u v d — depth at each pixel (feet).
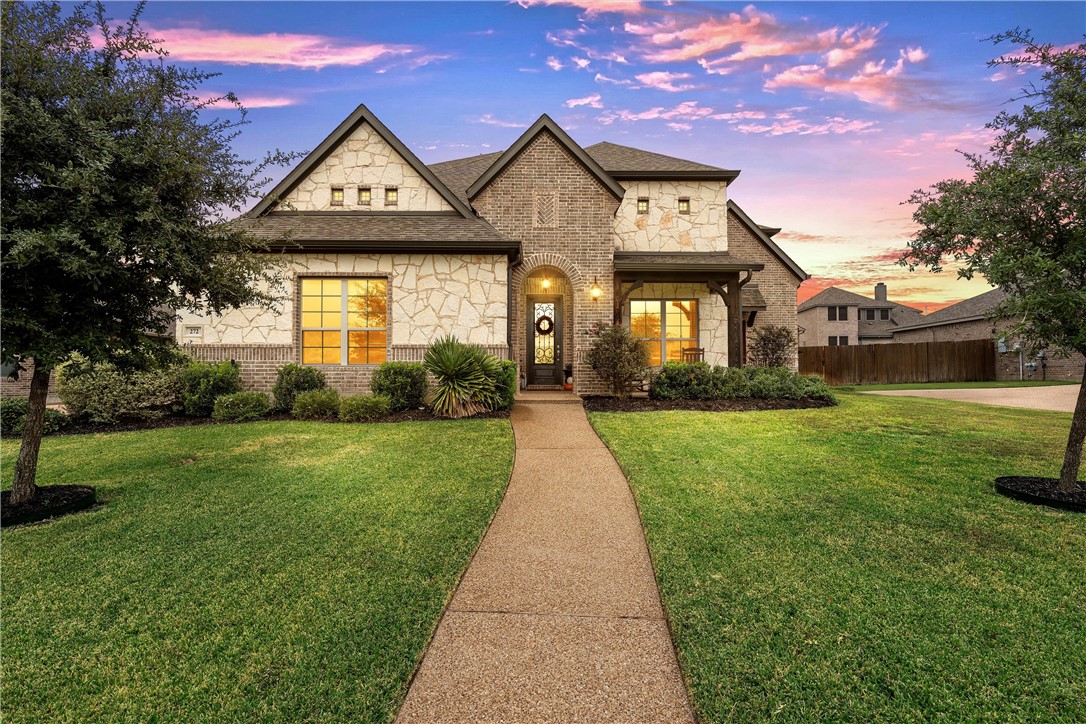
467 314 36.65
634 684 7.61
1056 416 30.40
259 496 16.30
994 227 15.40
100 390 28.19
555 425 28.55
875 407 34.01
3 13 13.07
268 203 38.55
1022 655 8.13
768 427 26.96
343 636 8.75
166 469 19.47
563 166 41.70
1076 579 10.64
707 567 11.28
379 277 36.78
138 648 8.45
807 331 134.72
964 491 16.49
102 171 13.84
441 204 40.42
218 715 6.93
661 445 23.06
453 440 23.94
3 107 12.67
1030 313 14.66
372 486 17.30
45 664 8.07
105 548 12.46
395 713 6.97
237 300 18.17
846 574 10.90
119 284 15.35
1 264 12.29
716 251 47.60
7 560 11.80
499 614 9.62
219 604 9.83
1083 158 14.43
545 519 14.76
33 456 15.37
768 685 7.47
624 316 45.44
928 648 8.32
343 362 36.78
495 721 6.81
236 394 30.68
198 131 15.78
